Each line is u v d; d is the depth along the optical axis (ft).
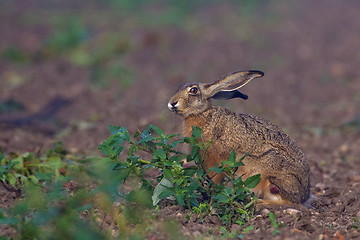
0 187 28.86
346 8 107.14
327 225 26.08
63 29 86.38
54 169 31.35
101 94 59.21
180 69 68.80
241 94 31.58
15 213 23.41
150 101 55.93
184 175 26.32
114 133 26.43
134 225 24.76
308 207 28.99
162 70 68.23
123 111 52.11
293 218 25.95
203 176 27.04
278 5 109.50
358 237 24.07
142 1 110.52
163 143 26.25
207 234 24.23
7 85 62.75
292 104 58.13
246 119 29.76
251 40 83.51
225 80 30.40
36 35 83.41
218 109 30.17
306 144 44.62
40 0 111.96
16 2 109.09
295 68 71.10
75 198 24.48
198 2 110.63
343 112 55.52
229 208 26.66
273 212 26.45
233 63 72.08
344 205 29.30
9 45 77.66
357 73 69.21
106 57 73.00
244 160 29.07
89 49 75.82
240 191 25.45
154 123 45.01
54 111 53.93
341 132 48.88
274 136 29.25
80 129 46.70
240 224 25.44
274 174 28.55
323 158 40.91
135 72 67.26
